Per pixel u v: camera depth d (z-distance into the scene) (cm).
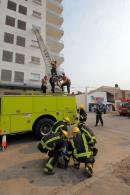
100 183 396
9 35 2639
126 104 2270
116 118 1944
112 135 933
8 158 575
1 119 701
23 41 2766
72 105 913
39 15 3069
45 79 1202
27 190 371
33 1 3047
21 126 748
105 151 641
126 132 1021
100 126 1277
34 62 2802
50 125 834
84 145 444
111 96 4525
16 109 741
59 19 3569
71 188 378
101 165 503
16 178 429
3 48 2547
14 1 2792
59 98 875
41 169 483
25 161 547
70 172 460
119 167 486
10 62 2583
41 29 3030
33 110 787
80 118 863
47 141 464
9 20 2683
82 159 436
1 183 404
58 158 491
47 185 393
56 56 3419
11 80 2559
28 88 2483
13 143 773
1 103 710
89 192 360
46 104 828
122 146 711
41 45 2645
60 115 865
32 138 865
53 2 3478
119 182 399
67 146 484
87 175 429
